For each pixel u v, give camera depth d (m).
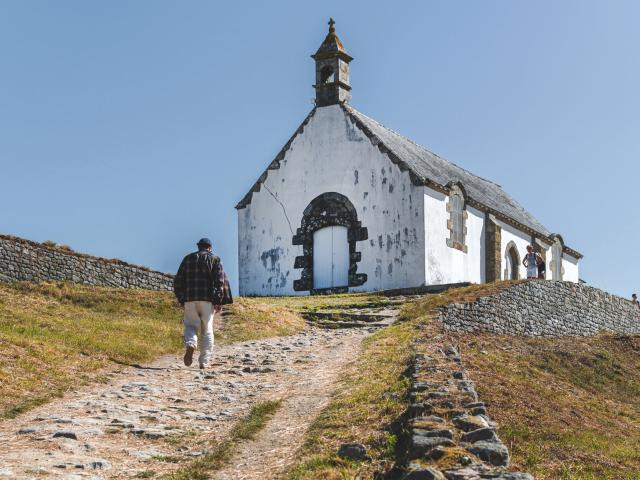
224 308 23.89
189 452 9.91
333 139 37.44
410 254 34.84
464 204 38.16
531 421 14.52
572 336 29.84
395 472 8.26
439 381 11.83
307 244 37.38
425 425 9.17
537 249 45.16
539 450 12.23
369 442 9.64
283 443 10.27
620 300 34.97
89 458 9.31
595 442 14.00
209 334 15.37
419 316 23.80
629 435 16.12
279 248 38.09
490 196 45.38
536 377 20.81
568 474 10.98
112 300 24.34
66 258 25.67
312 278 37.16
